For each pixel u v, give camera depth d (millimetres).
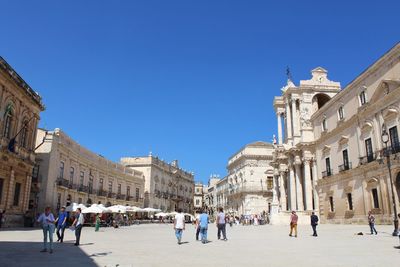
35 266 9344
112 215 49094
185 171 98000
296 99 51438
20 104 31109
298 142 47156
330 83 51688
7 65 27844
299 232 26625
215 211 102562
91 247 14852
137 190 68375
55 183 40125
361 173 33562
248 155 73125
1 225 28078
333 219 39281
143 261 10430
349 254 11867
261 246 15203
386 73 30062
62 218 17531
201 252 12875
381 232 23469
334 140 39781
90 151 51656
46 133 35625
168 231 30688
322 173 42531
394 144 29062
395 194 28562
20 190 32031
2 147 27859
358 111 34062
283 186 53562
